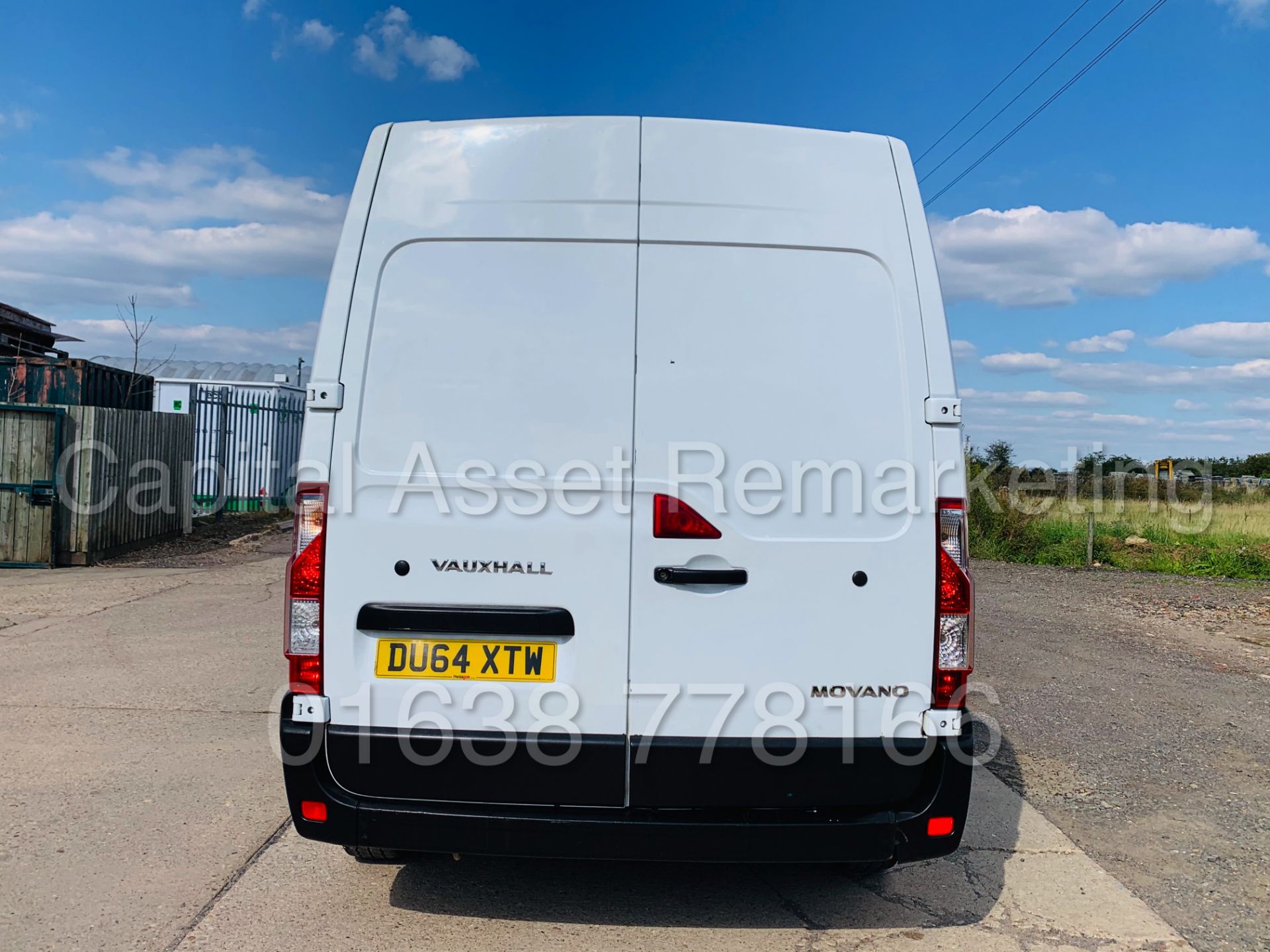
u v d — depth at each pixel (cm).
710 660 291
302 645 292
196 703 591
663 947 320
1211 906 360
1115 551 1647
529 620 290
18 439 1177
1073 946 328
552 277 296
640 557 291
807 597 293
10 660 699
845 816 292
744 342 295
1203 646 869
